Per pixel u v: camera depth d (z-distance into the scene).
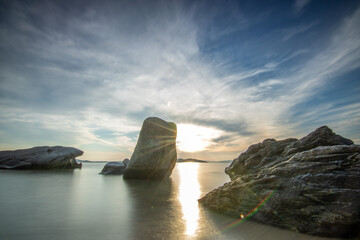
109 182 21.50
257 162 14.05
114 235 6.56
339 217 6.70
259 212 8.45
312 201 7.48
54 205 10.55
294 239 6.48
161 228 7.33
